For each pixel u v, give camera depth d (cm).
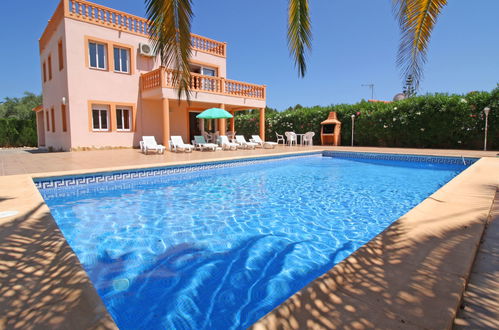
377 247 228
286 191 663
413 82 469
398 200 582
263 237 385
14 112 4238
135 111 1441
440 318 138
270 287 261
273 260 316
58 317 151
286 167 1048
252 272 289
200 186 717
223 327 208
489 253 225
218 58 1762
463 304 158
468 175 577
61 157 1023
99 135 1335
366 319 139
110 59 1350
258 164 1080
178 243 364
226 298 244
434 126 1396
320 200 582
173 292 253
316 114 1909
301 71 561
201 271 291
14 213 348
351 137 1755
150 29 415
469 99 1295
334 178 825
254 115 2236
